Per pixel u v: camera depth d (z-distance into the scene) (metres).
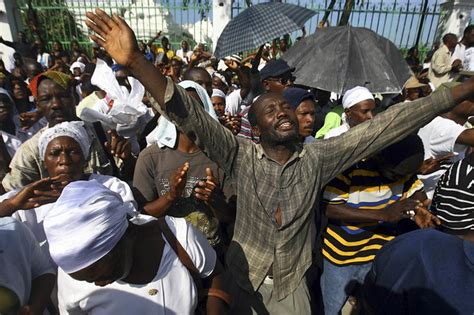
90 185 1.13
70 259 1.04
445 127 2.35
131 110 2.63
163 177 2.19
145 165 2.20
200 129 1.62
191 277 1.38
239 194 1.82
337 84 3.82
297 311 1.88
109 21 1.37
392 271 1.28
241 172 1.78
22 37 11.47
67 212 1.05
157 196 2.24
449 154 2.40
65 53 10.59
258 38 3.99
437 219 1.90
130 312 1.26
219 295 1.49
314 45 4.28
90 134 2.36
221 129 1.72
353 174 2.08
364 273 2.21
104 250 1.08
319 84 3.90
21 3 12.21
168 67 6.03
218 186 1.98
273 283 1.86
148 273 1.28
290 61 4.40
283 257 1.81
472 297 1.10
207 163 2.21
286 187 1.74
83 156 1.82
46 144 1.75
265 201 1.75
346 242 2.20
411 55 10.09
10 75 4.59
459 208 1.91
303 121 2.71
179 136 2.19
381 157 1.95
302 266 1.88
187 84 2.48
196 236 1.43
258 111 1.78
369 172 2.05
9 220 1.41
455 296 1.11
